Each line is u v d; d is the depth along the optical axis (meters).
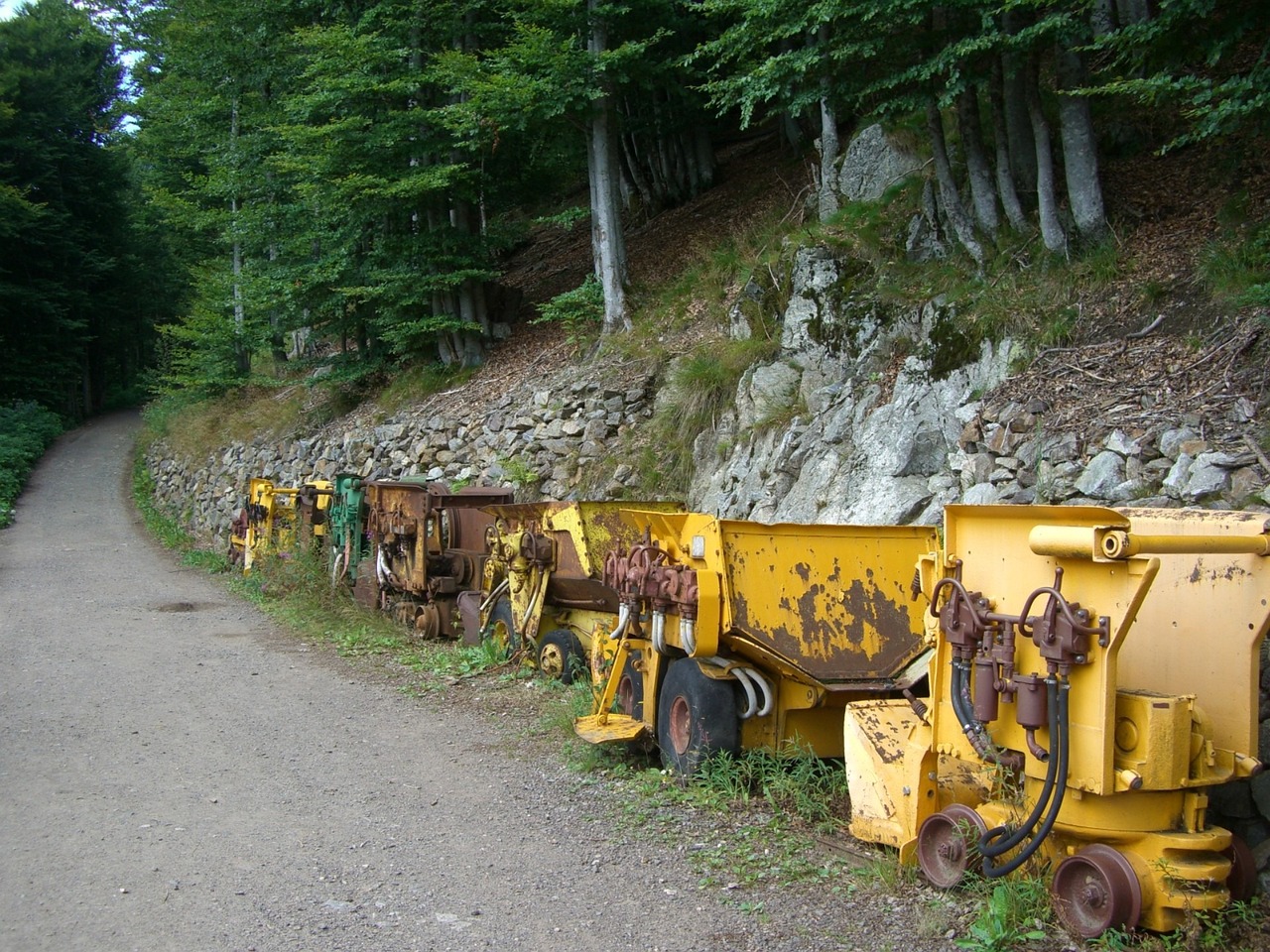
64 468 36.66
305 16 24.23
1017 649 4.89
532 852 6.03
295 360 30.59
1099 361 9.10
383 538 14.04
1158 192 10.80
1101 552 4.43
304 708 9.67
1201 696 5.06
